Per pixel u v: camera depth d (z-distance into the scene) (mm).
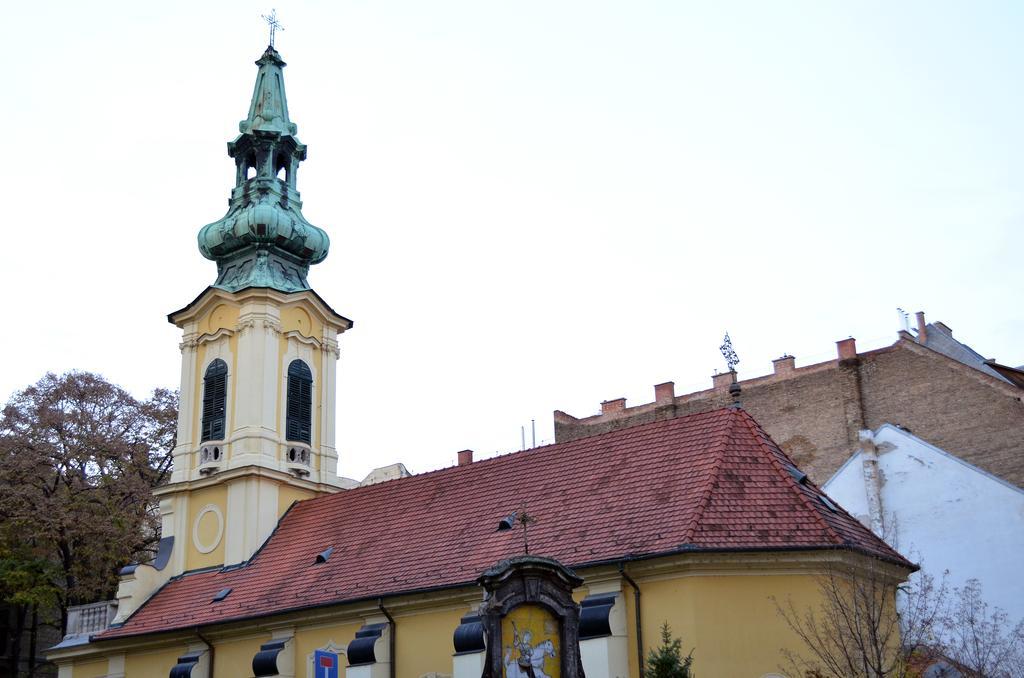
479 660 34469
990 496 46094
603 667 32875
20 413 60438
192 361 53656
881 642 32156
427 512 44031
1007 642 41094
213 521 50062
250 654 42844
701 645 32594
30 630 63875
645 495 37656
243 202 55188
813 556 33625
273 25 59406
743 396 67875
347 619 40250
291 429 52156
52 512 57094
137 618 47812
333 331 55312
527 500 41156
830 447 63406
